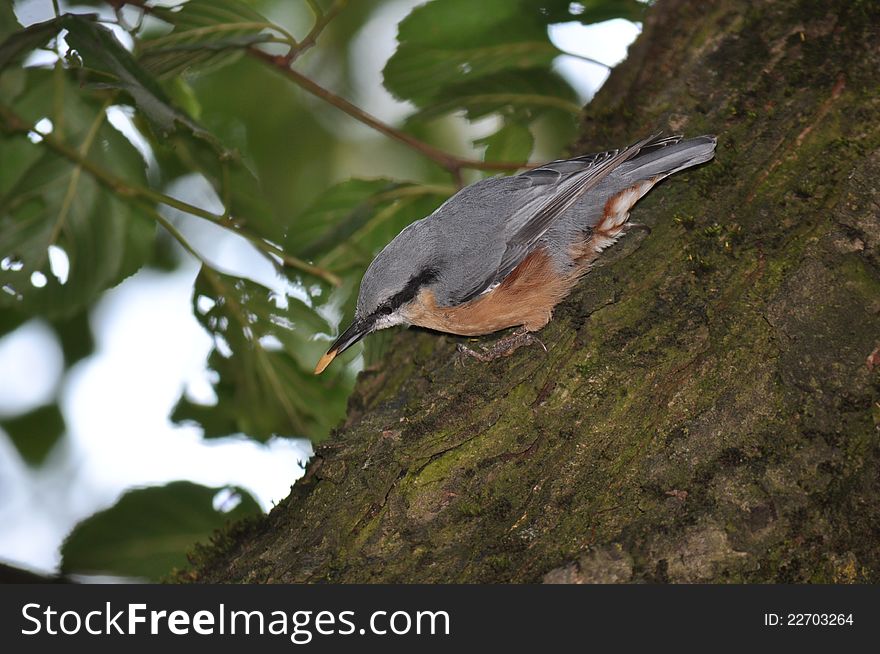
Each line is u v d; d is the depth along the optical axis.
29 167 8.73
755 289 6.69
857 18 7.57
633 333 6.83
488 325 8.71
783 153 7.30
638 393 6.55
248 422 9.53
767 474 6.03
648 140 7.70
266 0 12.23
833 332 6.38
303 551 6.52
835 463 6.04
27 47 7.08
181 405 9.52
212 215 8.72
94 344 11.61
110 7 8.42
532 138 9.70
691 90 8.25
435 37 9.26
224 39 8.47
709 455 6.19
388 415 7.16
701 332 6.64
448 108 9.66
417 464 6.56
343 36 12.91
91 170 8.40
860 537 5.90
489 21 9.20
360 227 9.58
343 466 6.78
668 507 6.04
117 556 8.47
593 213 7.95
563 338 7.00
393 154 13.41
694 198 7.50
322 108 13.01
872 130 7.05
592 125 9.17
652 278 7.12
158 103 7.15
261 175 12.89
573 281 8.50
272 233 9.45
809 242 6.71
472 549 6.21
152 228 9.05
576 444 6.47
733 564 5.79
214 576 6.80
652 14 9.12
